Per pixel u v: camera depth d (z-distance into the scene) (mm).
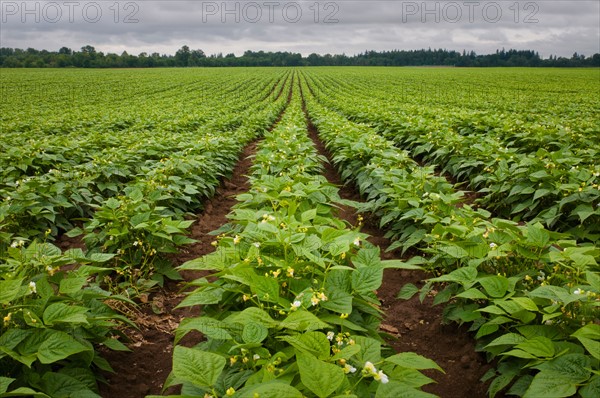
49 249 4344
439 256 4809
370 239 7391
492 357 3672
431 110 20688
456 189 10477
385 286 5863
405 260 6523
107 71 93312
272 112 26016
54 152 11398
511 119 16141
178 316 5168
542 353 2848
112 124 19000
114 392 3803
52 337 2932
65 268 5980
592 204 6832
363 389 2514
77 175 8508
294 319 2719
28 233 6781
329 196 6293
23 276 3699
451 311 4484
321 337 2545
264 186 6230
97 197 8430
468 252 4387
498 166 8898
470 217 5598
